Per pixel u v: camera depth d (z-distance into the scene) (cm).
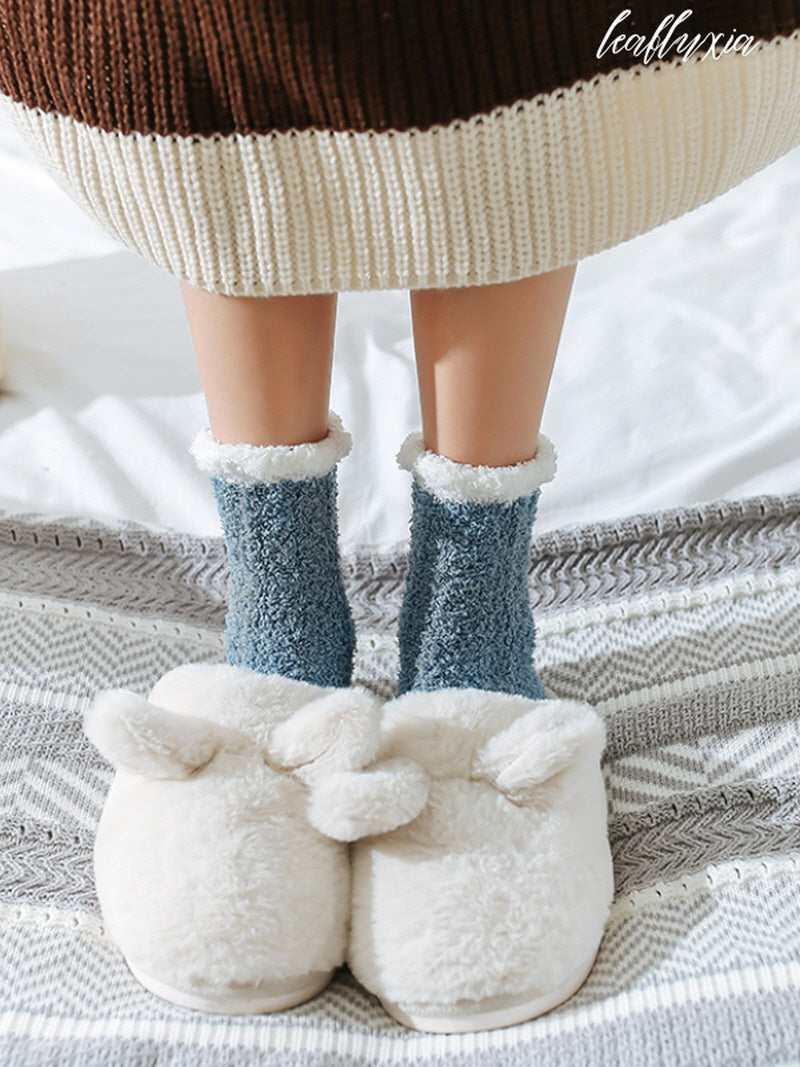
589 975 98
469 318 95
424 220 85
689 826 106
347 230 86
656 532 130
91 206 89
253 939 94
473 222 85
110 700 97
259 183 85
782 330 156
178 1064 92
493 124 83
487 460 101
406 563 129
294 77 82
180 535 131
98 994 97
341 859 99
